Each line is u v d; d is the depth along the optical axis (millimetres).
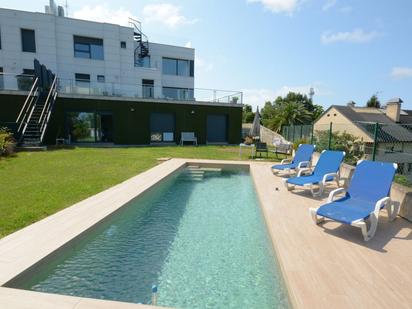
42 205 5359
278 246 3820
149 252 4258
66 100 17328
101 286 3371
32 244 3691
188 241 4672
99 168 9492
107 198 5918
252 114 49750
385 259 3479
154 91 19531
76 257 4023
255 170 9883
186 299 3170
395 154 7328
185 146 19078
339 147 10148
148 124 19500
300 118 40562
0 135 11641
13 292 2678
